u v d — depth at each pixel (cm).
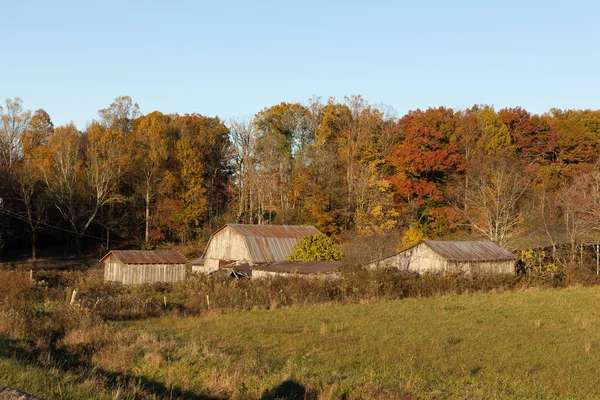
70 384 1271
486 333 2325
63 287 4328
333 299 3606
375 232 6297
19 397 1053
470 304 3356
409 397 1363
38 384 1231
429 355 1884
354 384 1471
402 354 1891
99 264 6175
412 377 1566
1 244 6712
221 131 8775
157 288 4544
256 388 1438
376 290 3769
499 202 6303
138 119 9625
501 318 2764
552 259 5469
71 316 2288
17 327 2022
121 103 9056
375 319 2731
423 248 4766
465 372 1661
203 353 1820
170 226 7531
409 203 7131
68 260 6725
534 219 6281
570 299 3622
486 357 1869
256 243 5378
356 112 8294
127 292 4075
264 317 2836
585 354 1923
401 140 8225
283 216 7406
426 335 2266
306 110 9256
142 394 1309
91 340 1958
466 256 4744
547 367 1741
